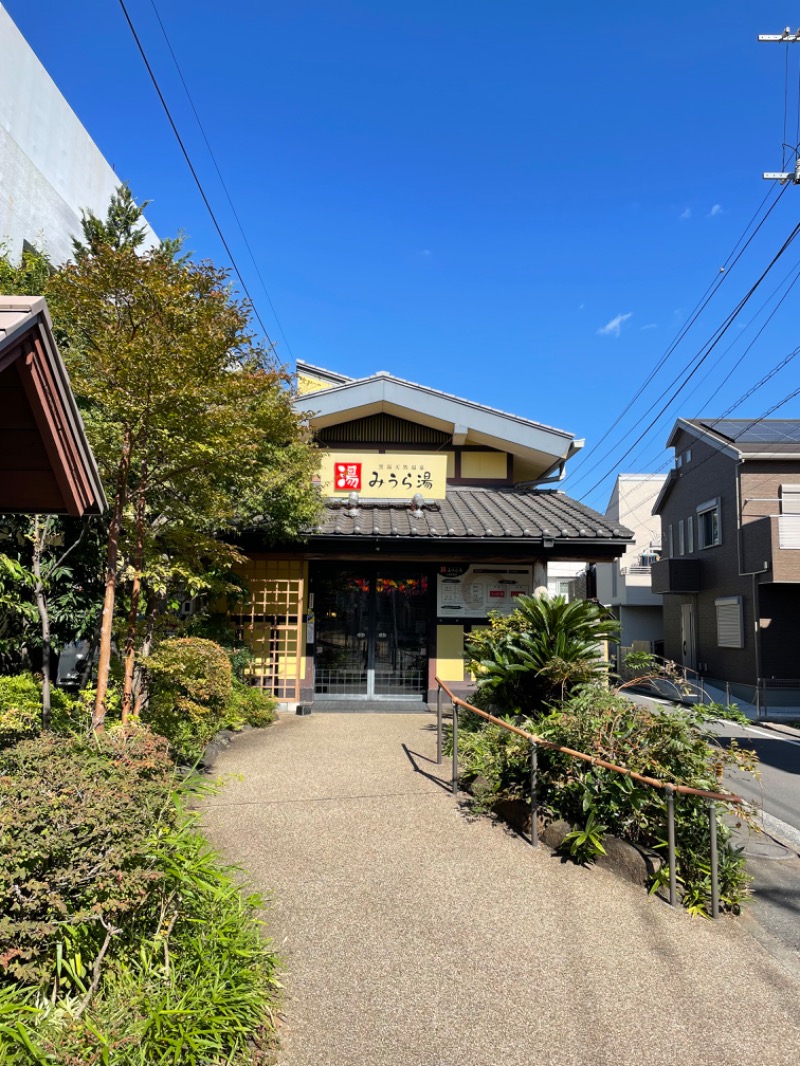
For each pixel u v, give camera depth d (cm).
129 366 415
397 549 874
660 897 364
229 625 883
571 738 439
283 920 324
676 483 2191
